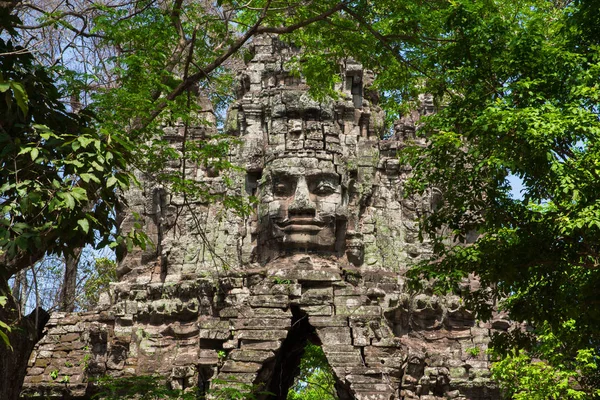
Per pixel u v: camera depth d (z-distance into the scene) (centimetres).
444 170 1798
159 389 2012
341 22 1930
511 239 1744
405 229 2772
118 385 2089
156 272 2773
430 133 2841
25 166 1301
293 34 2148
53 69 1499
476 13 1711
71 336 2862
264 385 2508
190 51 1719
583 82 1645
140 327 2678
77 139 1280
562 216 1592
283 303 2555
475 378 2569
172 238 2772
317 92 2169
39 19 1661
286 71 2844
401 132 2852
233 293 2605
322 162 2692
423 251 2742
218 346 2573
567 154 1688
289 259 2659
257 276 2628
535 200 1672
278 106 2770
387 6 1906
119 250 1378
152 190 2830
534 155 1557
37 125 1273
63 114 1397
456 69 1747
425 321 2672
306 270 2611
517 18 2066
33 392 2744
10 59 1366
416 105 2275
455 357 2622
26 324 1458
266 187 2719
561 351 2331
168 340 2656
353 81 2869
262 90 2844
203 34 2005
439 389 2592
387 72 2027
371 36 1961
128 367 2623
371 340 2525
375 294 2600
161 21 1881
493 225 1747
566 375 2236
